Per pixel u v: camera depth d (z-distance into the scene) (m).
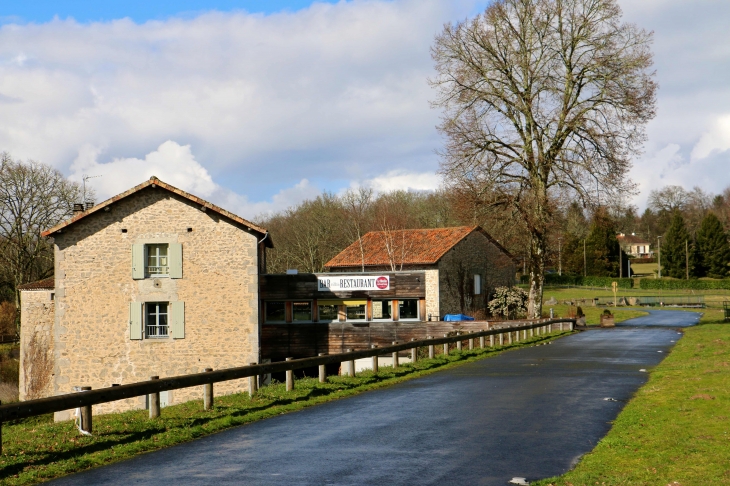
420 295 37.44
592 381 17.67
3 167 53.00
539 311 44.38
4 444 11.20
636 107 40.41
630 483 7.98
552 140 42.34
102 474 9.08
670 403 13.27
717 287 94.00
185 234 32.62
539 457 9.50
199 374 14.20
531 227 42.66
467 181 43.09
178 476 8.80
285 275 38.12
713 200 146.00
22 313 39.00
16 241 53.50
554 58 42.25
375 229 70.06
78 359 32.34
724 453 9.15
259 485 8.20
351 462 9.29
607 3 41.03
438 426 11.86
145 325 32.53
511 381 18.06
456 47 43.19
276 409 14.27
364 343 37.19
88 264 32.59
